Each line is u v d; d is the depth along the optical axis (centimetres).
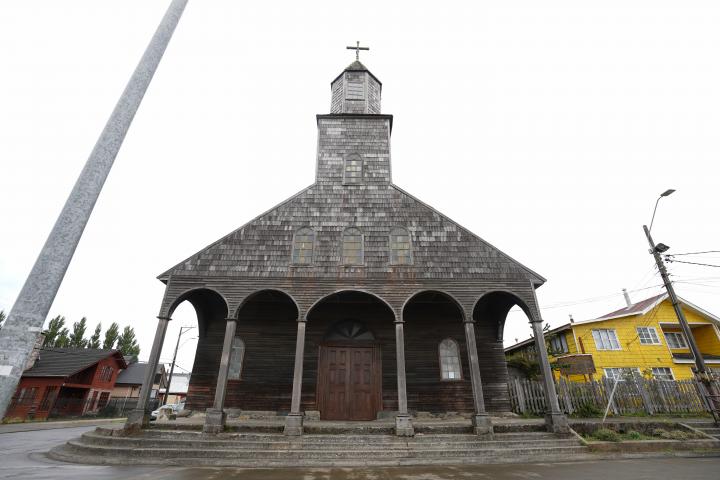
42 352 2811
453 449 843
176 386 5119
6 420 2092
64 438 1384
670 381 1281
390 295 1104
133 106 376
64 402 2572
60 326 4684
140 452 818
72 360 2803
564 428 942
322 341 1260
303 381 1209
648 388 1262
